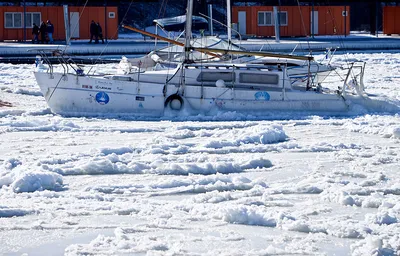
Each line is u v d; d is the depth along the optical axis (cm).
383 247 2142
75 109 5169
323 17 14862
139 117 5112
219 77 5238
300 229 2341
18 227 2323
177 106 5169
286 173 3262
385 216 2428
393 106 5372
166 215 2478
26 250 2130
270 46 10850
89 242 2200
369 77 7556
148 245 2145
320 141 4072
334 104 5297
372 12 16075
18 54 10575
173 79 5191
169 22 6150
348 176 3175
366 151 3738
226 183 2986
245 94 5184
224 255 2083
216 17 15388
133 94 5159
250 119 5078
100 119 4984
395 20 15775
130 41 13012
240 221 2422
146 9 17250
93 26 12256
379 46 12238
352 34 16312
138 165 3303
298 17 14450
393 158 3531
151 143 3972
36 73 5131
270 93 5212
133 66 6012
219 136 4219
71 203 2636
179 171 3247
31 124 4606
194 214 2498
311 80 5506
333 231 2305
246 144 3938
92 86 5150
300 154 3709
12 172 3055
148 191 2889
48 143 4022
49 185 2911
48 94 5150
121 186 2938
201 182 3008
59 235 2262
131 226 2352
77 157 3556
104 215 2477
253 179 3136
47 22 12444
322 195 2778
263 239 2250
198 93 5169
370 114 5225
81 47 10988
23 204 2595
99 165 3238
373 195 2769
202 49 5272
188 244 2184
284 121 4856
